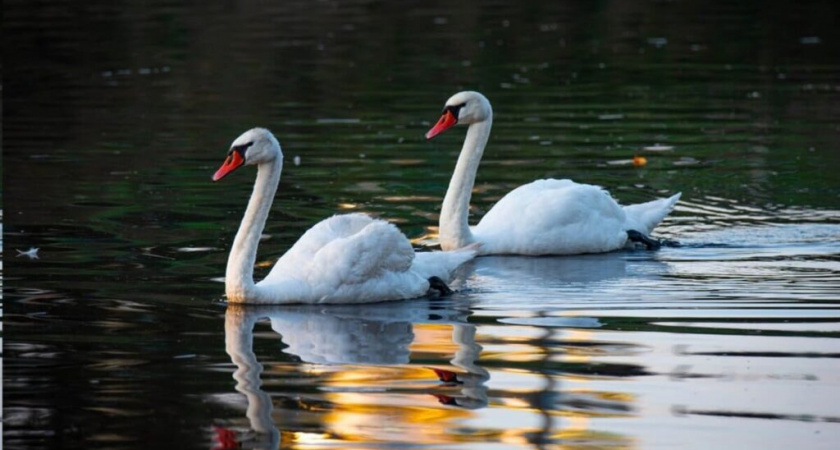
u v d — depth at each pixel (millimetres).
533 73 30500
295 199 18906
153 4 42188
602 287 14570
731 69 30781
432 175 20547
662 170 20859
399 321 13156
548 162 21500
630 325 12867
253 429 10039
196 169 20953
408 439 9828
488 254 16578
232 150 13867
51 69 31344
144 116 25766
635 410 10422
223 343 12297
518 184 20078
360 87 28828
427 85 29016
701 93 27828
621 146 22703
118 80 29891
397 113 25859
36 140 23375
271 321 13109
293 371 11430
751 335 12422
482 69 31016
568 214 16516
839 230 17156
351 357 11859
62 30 36969
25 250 15891
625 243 16781
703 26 37625
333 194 19219
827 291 14078
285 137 23609
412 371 11414
